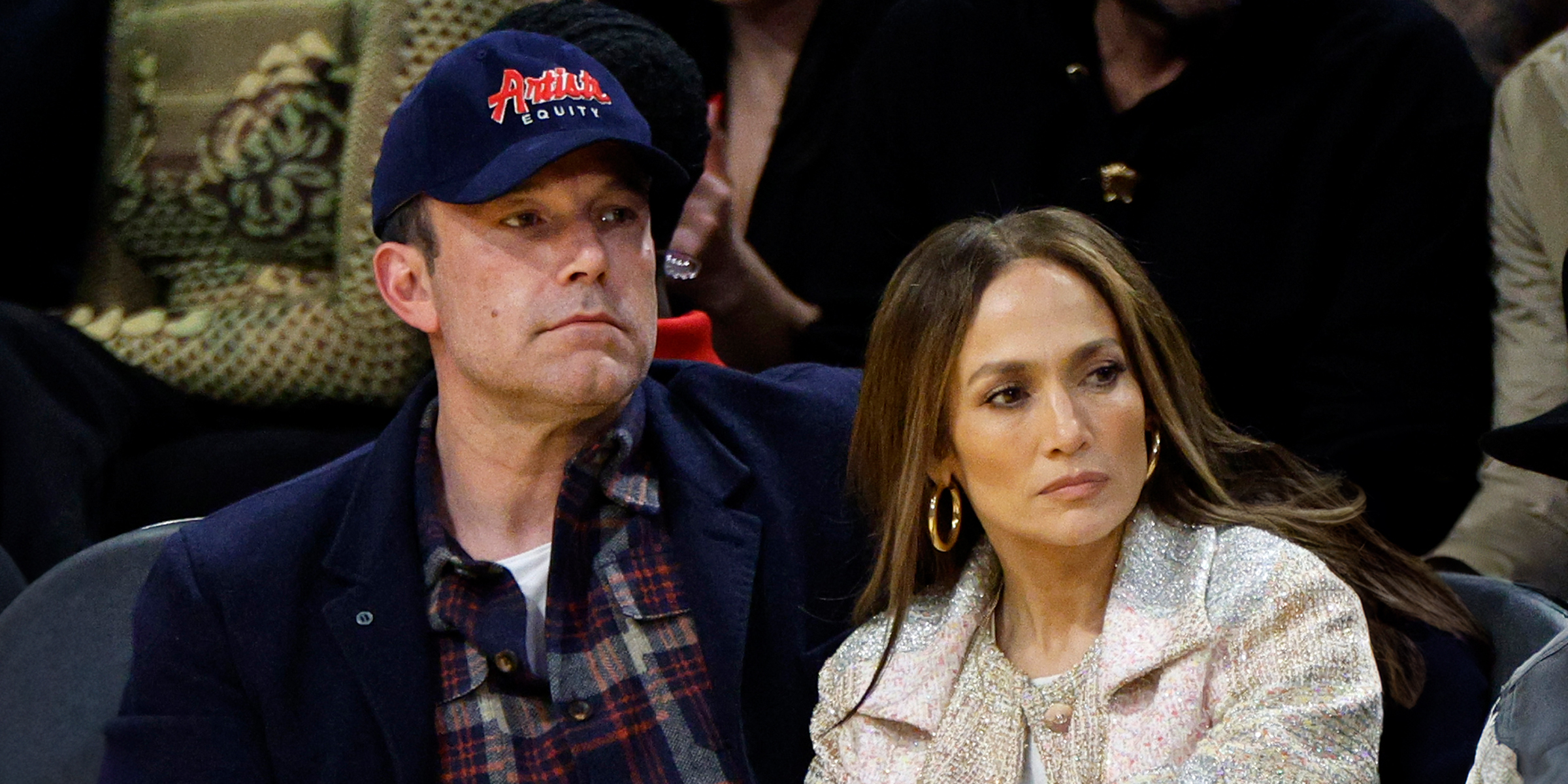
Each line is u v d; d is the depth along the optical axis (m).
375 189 6.31
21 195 9.34
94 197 9.48
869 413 6.07
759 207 9.57
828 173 9.48
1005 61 8.47
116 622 6.76
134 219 9.23
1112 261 5.73
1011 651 5.90
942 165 8.64
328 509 6.38
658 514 6.48
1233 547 5.63
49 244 9.50
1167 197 8.08
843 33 9.62
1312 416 7.94
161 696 6.12
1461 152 7.93
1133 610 5.54
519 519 6.45
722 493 6.51
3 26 9.42
